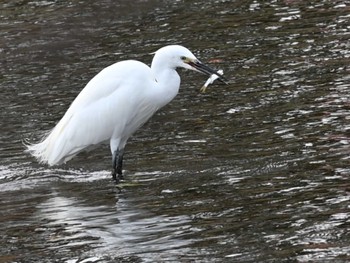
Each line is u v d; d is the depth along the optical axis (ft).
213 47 69.10
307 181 41.50
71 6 84.94
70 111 47.09
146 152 49.16
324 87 57.11
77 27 78.64
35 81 65.36
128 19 79.82
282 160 45.01
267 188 41.14
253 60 64.90
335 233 35.22
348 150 45.37
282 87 58.23
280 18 75.10
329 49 65.31
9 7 86.02
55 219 39.81
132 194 42.65
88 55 70.74
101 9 83.25
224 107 55.67
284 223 36.70
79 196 43.21
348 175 41.73
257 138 49.14
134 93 46.14
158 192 42.45
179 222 37.99
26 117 57.41
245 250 34.32
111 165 48.60
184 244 35.45
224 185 42.27
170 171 45.50
